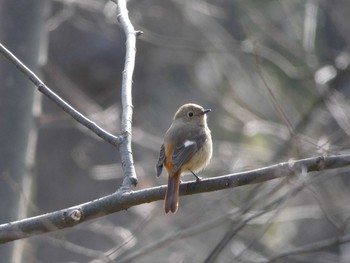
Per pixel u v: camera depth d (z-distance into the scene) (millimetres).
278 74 16922
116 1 7992
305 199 14531
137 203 6547
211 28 15625
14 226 6367
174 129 8438
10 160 10891
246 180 6637
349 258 14195
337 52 16516
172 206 6684
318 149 10070
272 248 14914
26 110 11016
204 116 8766
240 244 13117
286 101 16297
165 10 17016
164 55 18156
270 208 10805
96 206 6422
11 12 11016
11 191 10773
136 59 18328
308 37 14211
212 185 6762
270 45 16922
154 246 10500
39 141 17094
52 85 16312
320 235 16812
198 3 15359
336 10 15906
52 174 17062
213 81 17875
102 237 16219
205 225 10641
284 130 14266
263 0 17203
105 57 18125
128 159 6664
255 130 14383
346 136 12906
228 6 17438
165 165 8109
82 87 18094
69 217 6328
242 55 16359
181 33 17625
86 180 17156
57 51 17953
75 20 16578
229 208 12922
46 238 11305
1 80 10953
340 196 14469
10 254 10586
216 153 14688
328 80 14133
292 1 17062
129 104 7027
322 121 14469
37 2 11078
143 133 14508
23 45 11016
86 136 17266
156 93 18391
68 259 16078
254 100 16109
